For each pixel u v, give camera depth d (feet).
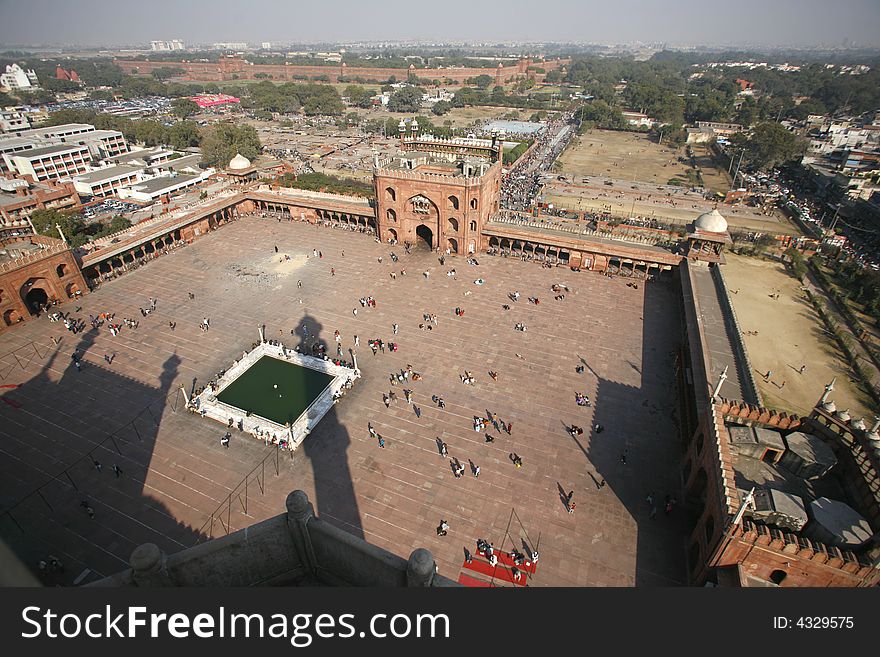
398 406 158.71
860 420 100.17
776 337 209.36
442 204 254.88
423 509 124.57
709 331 176.35
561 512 124.06
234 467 136.56
